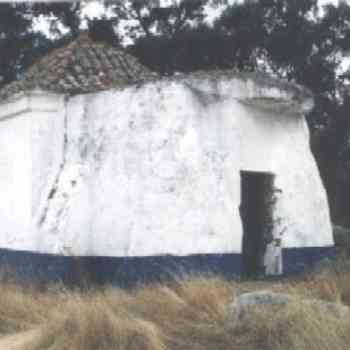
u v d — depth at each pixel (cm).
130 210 1098
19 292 1000
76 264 1109
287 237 1254
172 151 1108
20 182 1208
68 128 1197
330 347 693
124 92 1150
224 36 2339
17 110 1208
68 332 750
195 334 775
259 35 2380
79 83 1228
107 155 1145
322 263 1238
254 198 1306
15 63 2311
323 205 1325
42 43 2319
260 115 1236
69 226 1126
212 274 1039
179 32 2328
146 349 718
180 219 1093
